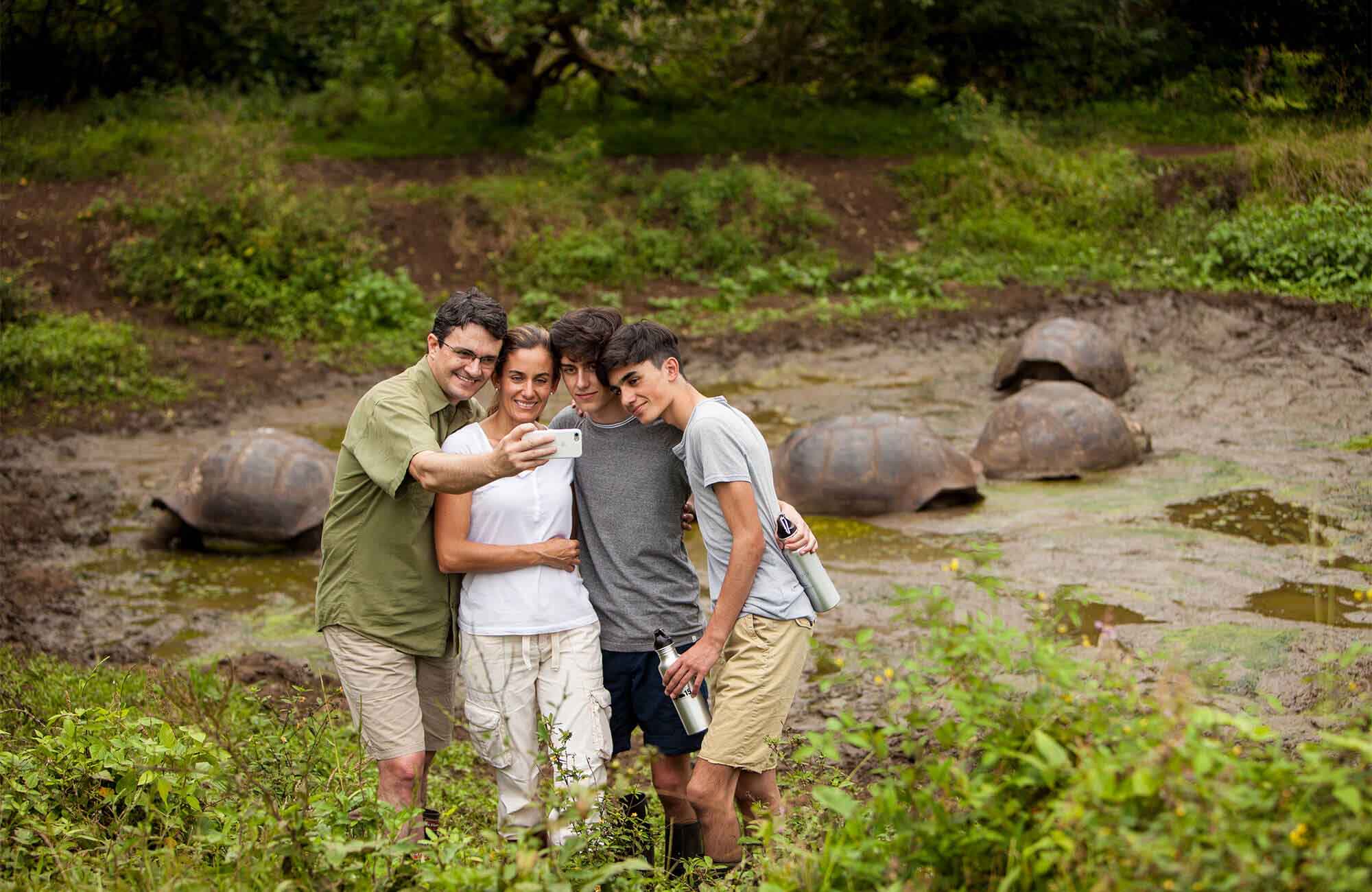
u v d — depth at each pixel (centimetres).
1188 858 209
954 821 246
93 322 1284
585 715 346
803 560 351
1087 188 1593
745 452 341
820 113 1952
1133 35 1878
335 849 272
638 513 360
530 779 348
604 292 1471
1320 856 203
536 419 357
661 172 1719
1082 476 883
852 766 461
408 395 350
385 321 1389
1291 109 1588
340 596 358
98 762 347
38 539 834
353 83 1912
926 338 1330
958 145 1752
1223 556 700
